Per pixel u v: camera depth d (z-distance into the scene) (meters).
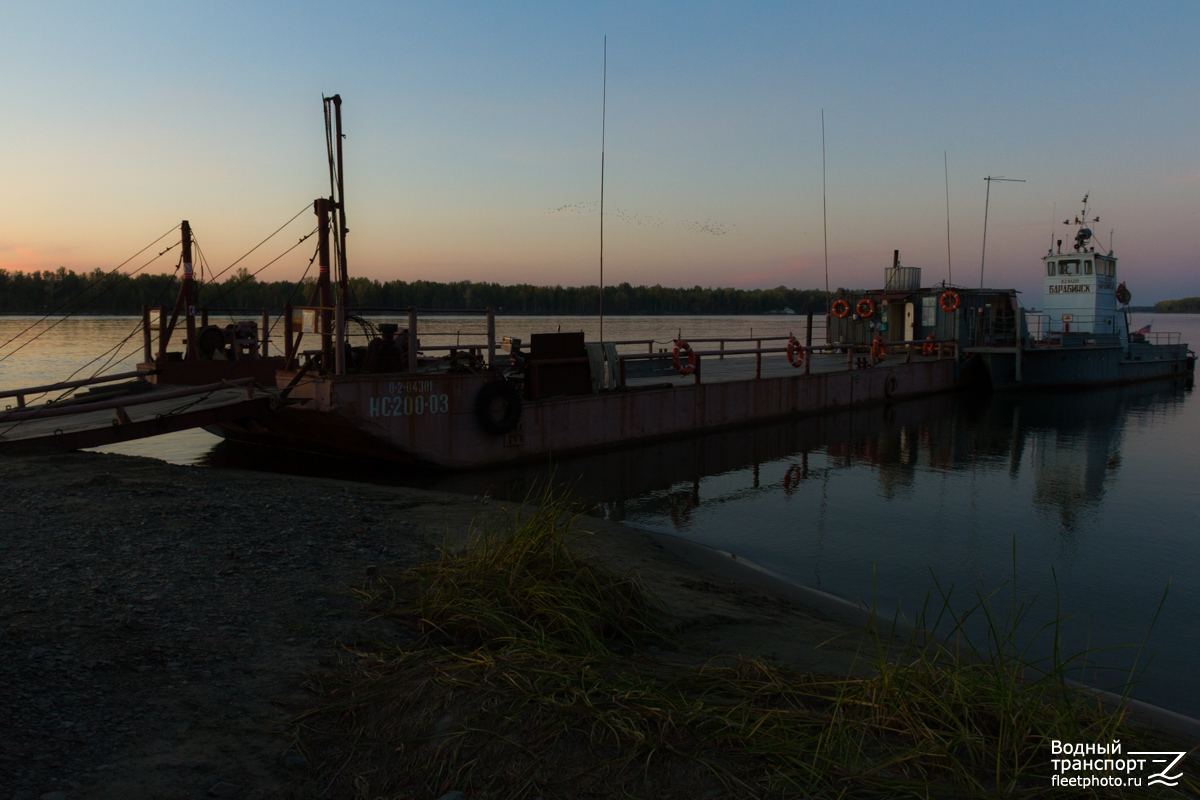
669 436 18.81
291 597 5.38
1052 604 8.12
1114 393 32.44
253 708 3.74
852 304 34.09
